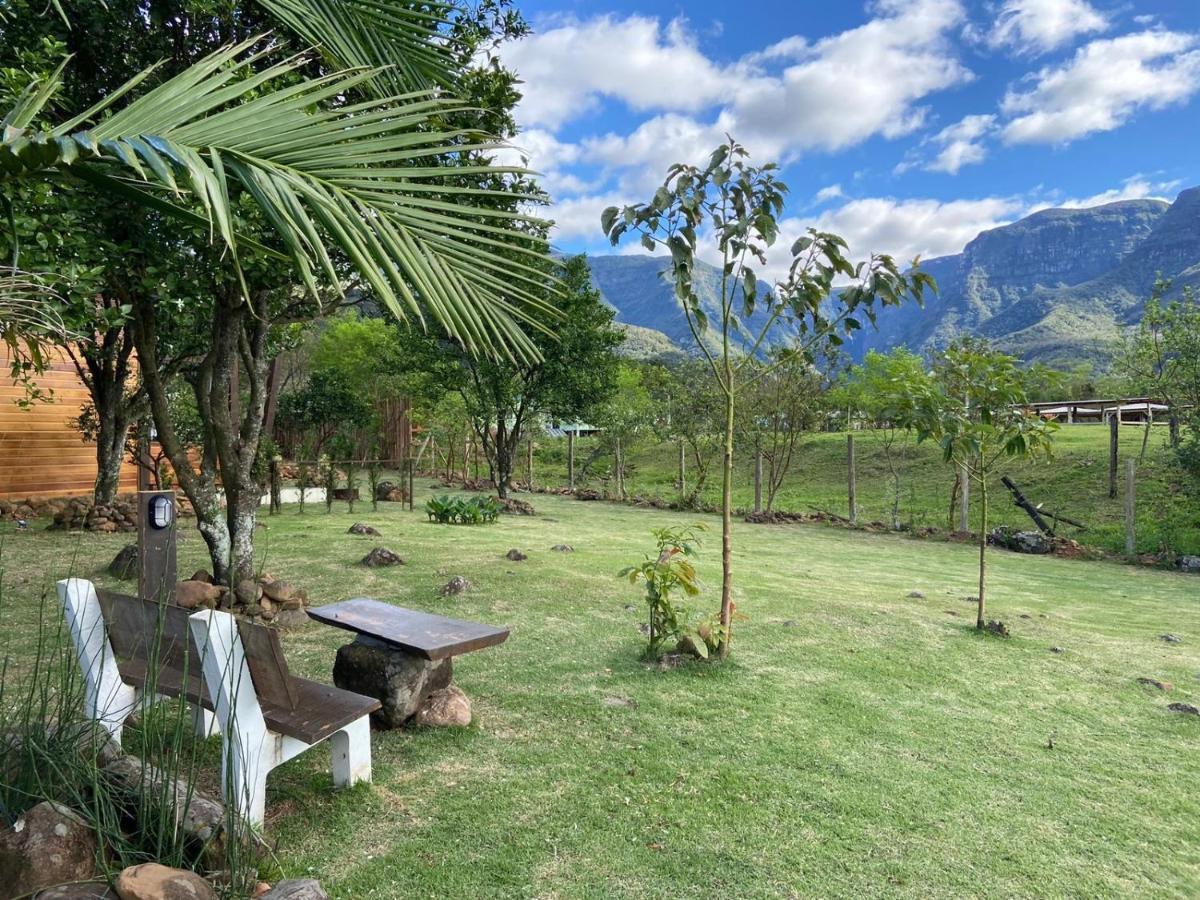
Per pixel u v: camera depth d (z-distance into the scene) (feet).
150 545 13.15
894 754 10.97
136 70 15.34
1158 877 8.04
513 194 6.59
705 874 7.52
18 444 38.34
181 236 14.32
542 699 12.34
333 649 14.60
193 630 7.27
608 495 59.93
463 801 8.79
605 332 51.47
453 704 11.14
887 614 20.42
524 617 17.80
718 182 14.05
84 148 4.77
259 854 7.15
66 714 7.11
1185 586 29.96
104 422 31.65
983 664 16.20
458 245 6.00
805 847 8.18
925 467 61.21
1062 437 63.41
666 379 61.82
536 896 6.98
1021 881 7.77
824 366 51.62
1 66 12.75
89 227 13.25
